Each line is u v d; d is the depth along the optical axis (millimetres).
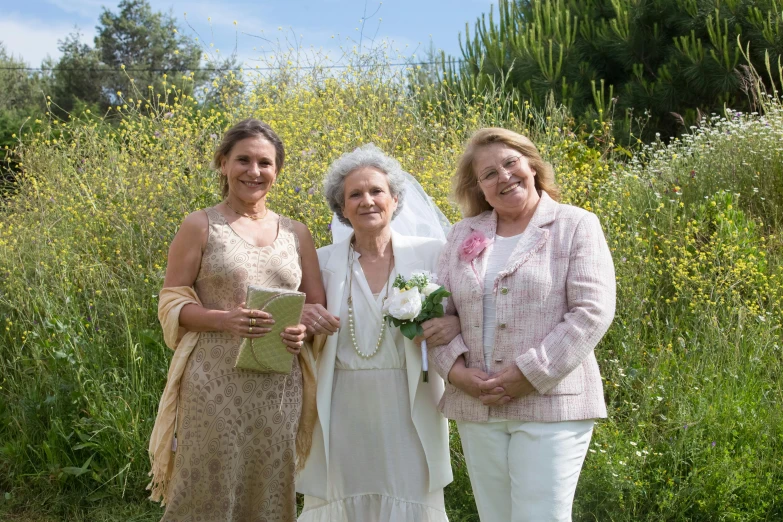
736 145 6113
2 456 4098
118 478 3949
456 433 3900
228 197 3010
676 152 6551
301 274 3006
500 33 9492
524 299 2627
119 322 4688
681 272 4551
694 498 3438
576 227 2674
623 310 4359
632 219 5109
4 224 5926
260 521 2838
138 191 5426
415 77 7766
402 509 2957
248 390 2793
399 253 3080
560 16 8891
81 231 5320
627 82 8656
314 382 2994
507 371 2586
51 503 3912
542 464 2541
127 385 4184
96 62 28625
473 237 2822
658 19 8539
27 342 4555
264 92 7250
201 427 2768
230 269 2818
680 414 3725
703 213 5238
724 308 4488
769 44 7621
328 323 2918
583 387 2627
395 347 2979
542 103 8516
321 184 4945
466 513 3678
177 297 2824
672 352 4180
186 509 2779
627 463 3566
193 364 2807
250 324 2672
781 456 3590
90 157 6547
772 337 4254
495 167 2754
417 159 5852
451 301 2904
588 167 5750
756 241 5066
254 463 2826
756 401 3873
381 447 2975
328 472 2977
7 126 12117
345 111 6570
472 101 8086
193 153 5816
